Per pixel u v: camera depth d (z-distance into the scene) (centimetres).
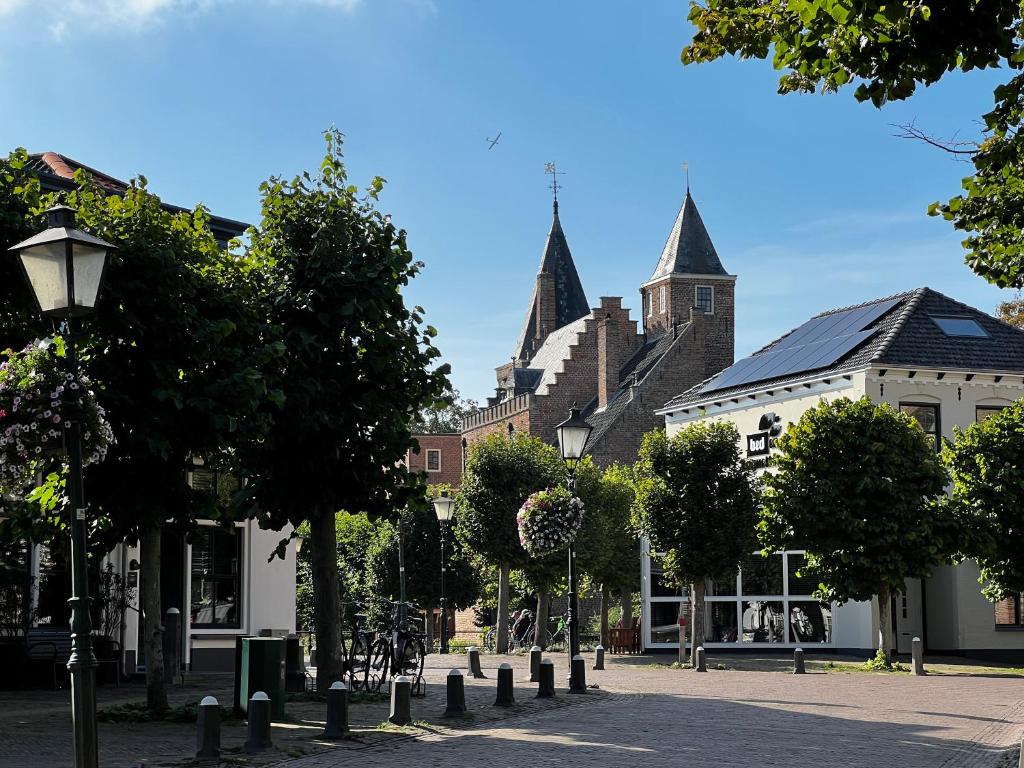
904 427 2695
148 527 1476
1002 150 1154
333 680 1745
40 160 2653
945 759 1241
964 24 872
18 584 2009
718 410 3816
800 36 956
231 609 2431
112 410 1421
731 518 2816
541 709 1717
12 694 1892
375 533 5244
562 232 10338
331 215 1714
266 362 1514
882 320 3522
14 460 1012
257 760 1167
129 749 1230
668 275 8000
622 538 3862
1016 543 2753
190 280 1484
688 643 3344
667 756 1237
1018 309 4644
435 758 1201
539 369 8681
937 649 3259
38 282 896
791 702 1855
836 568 2664
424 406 1797
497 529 3456
